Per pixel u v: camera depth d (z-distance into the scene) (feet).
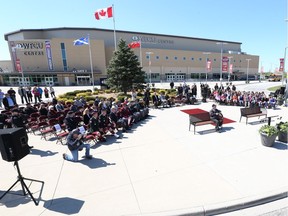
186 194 15.11
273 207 14.12
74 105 39.14
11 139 14.07
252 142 25.99
